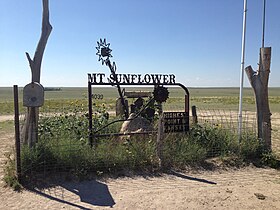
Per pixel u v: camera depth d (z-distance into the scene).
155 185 5.78
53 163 6.09
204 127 8.47
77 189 5.50
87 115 8.53
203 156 7.14
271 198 5.20
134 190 5.51
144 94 10.43
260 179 6.25
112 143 7.27
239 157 7.40
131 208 4.76
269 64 7.72
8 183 5.62
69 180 5.84
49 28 6.68
